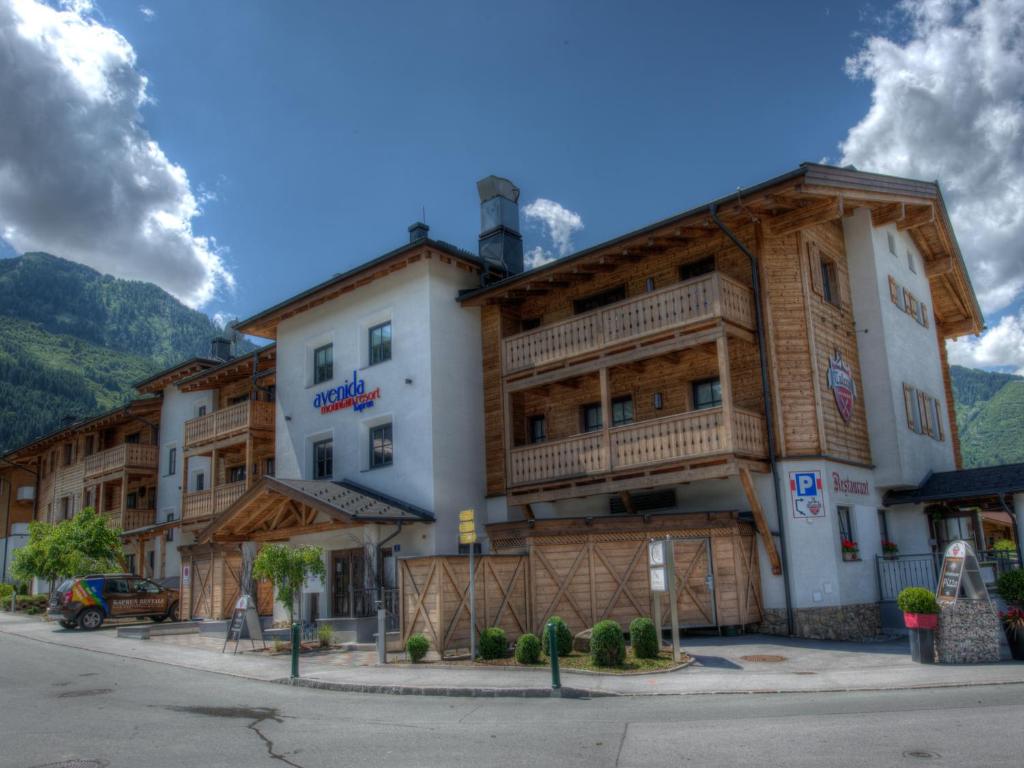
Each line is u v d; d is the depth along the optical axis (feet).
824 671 42.42
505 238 84.02
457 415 75.41
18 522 167.02
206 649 62.69
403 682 41.93
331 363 85.92
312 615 73.41
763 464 59.88
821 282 65.72
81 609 83.87
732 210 60.54
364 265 78.69
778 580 58.65
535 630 54.90
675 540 57.62
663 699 36.22
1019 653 44.06
